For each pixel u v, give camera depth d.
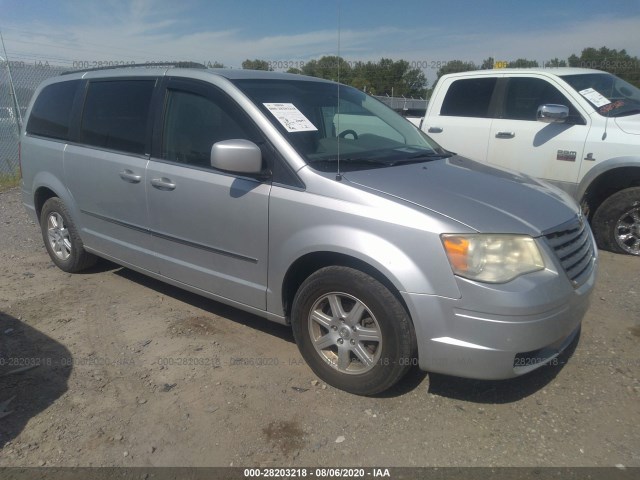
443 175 3.28
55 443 2.69
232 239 3.36
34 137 5.00
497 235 2.62
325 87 4.04
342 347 3.02
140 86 4.03
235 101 3.40
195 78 3.67
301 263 3.13
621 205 5.21
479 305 2.55
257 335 3.79
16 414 2.92
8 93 10.77
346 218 2.85
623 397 3.03
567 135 5.49
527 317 2.55
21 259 5.46
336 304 2.99
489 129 6.13
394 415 2.89
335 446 2.66
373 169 3.22
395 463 2.54
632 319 3.95
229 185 3.31
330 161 3.19
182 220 3.63
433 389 3.11
